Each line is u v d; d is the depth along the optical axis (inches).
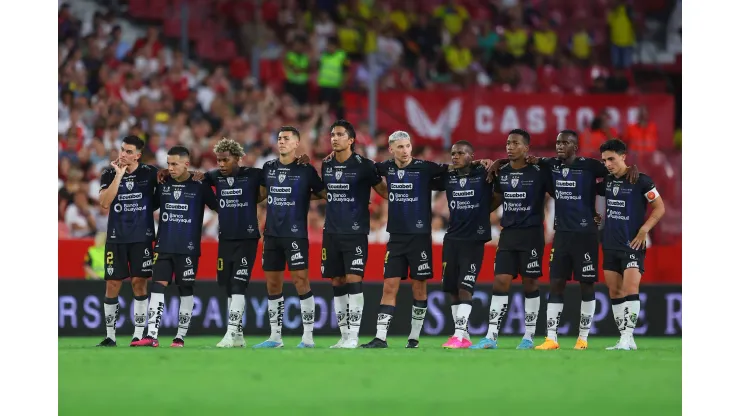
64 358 1257.4
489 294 2032.5
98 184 2442.2
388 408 843.4
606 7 3294.8
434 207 2406.5
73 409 839.7
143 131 2679.6
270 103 2871.6
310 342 1553.9
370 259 2139.5
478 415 813.9
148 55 2933.1
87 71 2832.2
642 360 1285.7
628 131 2755.9
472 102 2812.5
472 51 3198.8
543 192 1545.3
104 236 2133.4
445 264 1550.2
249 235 1545.3
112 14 2994.6
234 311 1547.7
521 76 3159.5
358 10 3225.9
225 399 890.1
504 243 1547.7
